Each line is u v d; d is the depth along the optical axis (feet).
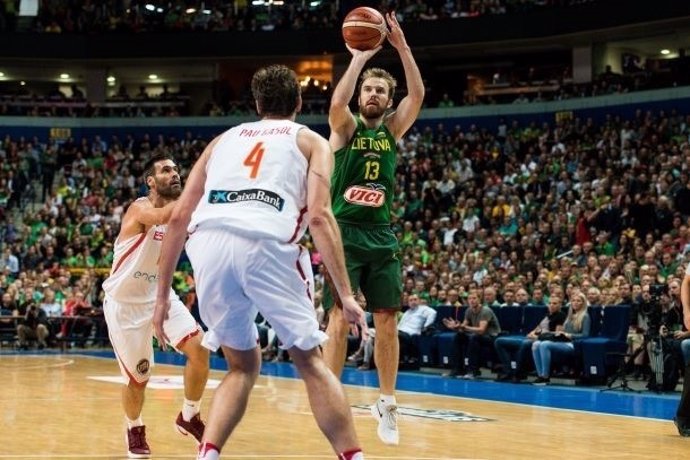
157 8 114.62
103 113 109.60
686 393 28.53
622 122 81.61
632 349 45.96
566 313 49.19
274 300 13.99
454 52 104.58
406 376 52.37
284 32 106.52
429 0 104.27
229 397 14.64
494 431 28.96
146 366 22.56
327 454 23.22
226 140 14.94
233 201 14.24
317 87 107.24
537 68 106.22
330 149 14.65
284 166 14.34
